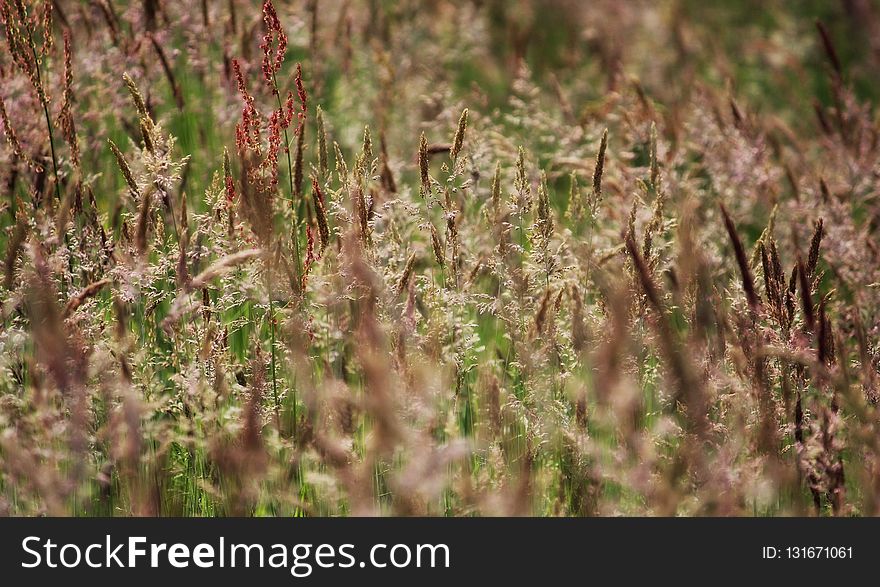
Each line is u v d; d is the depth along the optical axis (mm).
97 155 8531
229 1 9711
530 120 10094
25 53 6891
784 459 6441
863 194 10117
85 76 9086
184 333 6566
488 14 15734
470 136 7926
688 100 12375
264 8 6566
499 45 15109
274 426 6336
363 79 11430
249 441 5871
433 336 6414
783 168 10273
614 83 12484
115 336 6344
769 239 7031
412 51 12773
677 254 7039
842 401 6465
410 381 6016
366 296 6355
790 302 6535
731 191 9312
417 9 13648
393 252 6840
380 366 5719
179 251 6410
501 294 6809
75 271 6637
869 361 6766
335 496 6039
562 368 6633
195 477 6367
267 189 6301
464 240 7574
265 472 5984
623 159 9547
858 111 10859
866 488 6395
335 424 6098
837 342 6953
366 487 5867
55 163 7027
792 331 6504
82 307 6199
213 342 6402
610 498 6441
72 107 7910
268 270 6293
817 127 11984
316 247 6832
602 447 6492
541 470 6371
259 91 9242
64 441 6066
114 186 8539
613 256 7238
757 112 11289
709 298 6590
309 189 9141
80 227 6820
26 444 5887
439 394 6438
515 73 13039
